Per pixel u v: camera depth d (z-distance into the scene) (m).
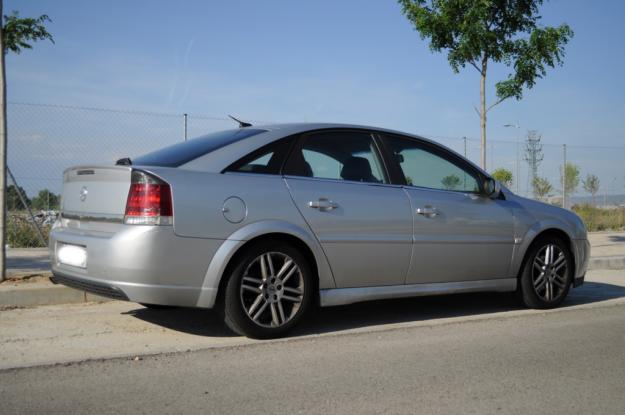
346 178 4.93
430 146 5.53
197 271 4.15
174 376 3.59
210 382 3.49
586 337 4.79
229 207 4.27
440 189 5.43
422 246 5.14
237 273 4.32
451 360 4.04
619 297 6.95
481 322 5.30
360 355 4.12
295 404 3.15
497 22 10.43
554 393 3.41
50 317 5.21
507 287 5.74
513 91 10.29
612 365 4.00
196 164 4.37
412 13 10.45
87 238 4.28
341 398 3.25
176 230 4.08
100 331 4.71
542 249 5.93
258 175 4.51
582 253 6.21
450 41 10.39
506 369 3.86
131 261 4.01
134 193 4.11
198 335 4.62
